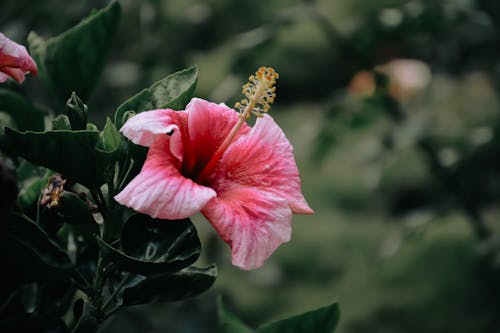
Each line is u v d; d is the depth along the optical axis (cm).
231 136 69
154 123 66
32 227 65
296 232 258
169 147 66
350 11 334
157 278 66
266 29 133
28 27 112
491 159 150
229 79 136
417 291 229
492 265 140
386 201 277
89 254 71
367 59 139
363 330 221
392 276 233
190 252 65
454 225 242
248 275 225
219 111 71
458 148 146
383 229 260
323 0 338
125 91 156
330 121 145
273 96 70
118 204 67
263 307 223
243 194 68
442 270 233
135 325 135
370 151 146
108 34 75
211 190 65
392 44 178
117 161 67
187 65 155
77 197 66
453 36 177
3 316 67
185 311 151
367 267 240
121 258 65
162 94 69
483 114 249
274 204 67
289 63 354
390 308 226
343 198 277
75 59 76
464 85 265
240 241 65
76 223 67
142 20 142
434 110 247
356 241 254
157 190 64
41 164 66
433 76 192
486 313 220
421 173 277
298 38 353
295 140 289
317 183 282
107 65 153
